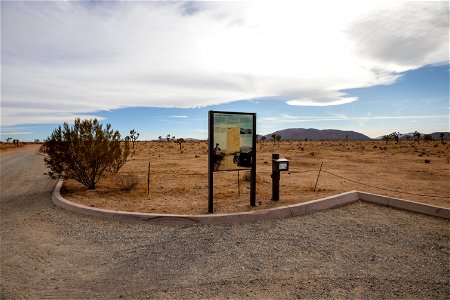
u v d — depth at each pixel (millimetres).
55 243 5695
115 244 5559
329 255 4992
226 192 10336
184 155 34812
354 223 6656
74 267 4660
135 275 4352
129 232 6176
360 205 8055
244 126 7941
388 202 7938
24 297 3822
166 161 25359
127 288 3996
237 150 7836
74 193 10258
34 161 26547
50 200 9500
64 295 3857
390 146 58906
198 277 4254
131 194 10117
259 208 7793
